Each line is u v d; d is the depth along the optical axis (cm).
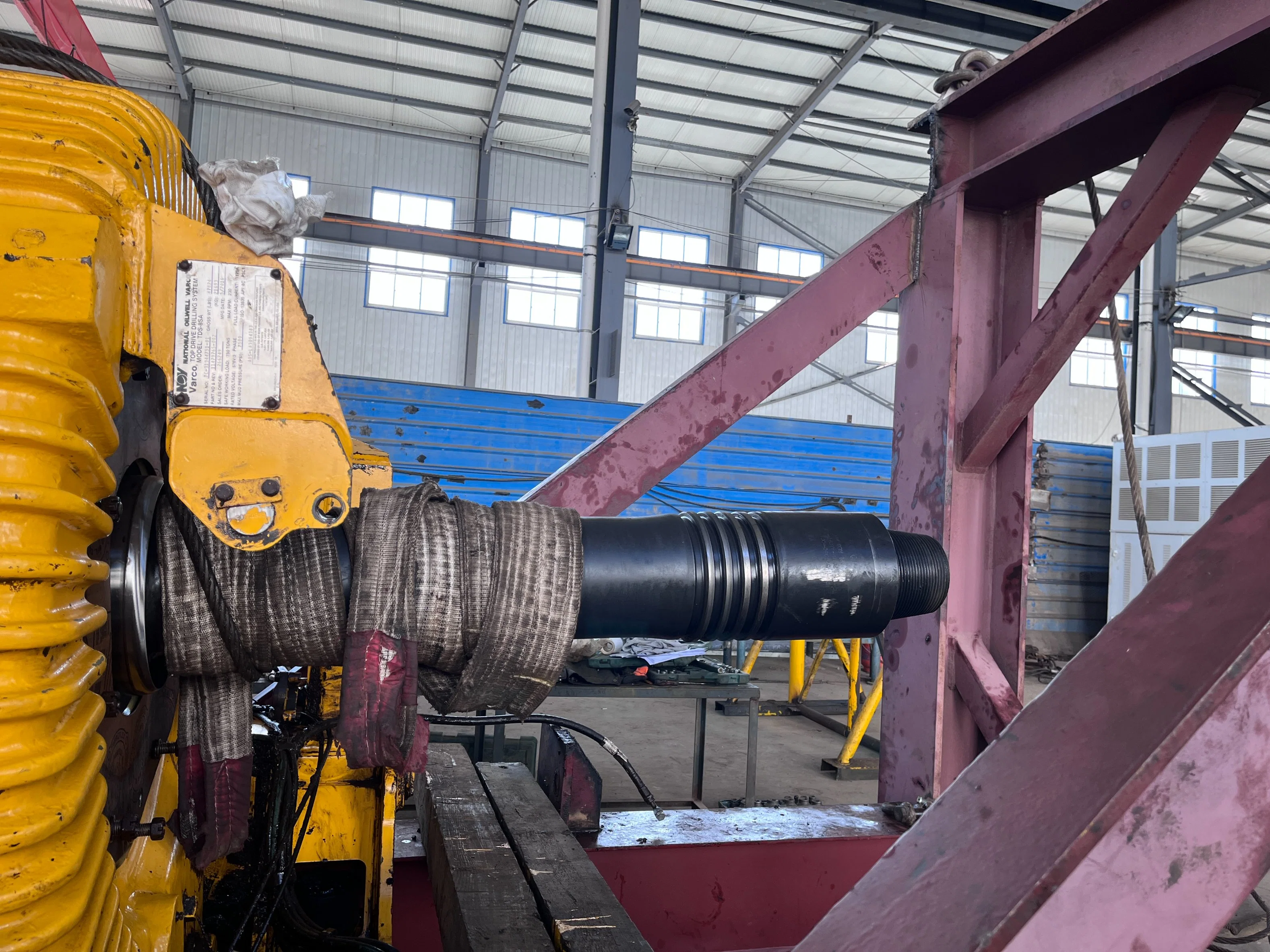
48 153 70
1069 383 1570
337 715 159
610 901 142
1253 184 1365
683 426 217
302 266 1282
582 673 358
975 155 217
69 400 62
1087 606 862
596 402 673
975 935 62
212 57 1198
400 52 1177
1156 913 63
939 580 118
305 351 79
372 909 160
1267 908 220
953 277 210
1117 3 167
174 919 95
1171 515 736
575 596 90
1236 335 1355
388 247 1138
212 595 82
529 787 203
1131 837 62
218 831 92
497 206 1381
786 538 105
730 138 1363
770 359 220
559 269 1195
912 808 211
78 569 61
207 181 121
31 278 59
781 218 1499
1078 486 863
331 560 85
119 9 1097
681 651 380
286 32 1142
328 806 168
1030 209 216
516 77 1220
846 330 224
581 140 1372
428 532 87
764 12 1074
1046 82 194
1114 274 182
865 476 739
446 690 92
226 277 77
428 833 192
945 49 1127
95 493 69
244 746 94
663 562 100
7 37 100
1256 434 675
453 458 645
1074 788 67
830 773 448
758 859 200
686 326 1450
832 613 106
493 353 1361
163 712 120
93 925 64
